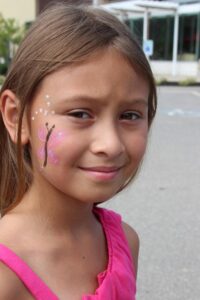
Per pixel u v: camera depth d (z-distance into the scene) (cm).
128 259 75
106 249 74
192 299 169
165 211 252
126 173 65
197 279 182
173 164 355
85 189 62
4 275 62
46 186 66
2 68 1368
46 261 65
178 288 176
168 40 1480
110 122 62
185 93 954
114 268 71
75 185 62
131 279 73
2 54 1393
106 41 62
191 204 264
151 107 70
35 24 66
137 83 64
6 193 72
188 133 494
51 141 62
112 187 63
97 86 61
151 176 318
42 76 62
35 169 66
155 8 1393
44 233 67
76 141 61
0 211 72
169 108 701
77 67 61
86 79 61
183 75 1432
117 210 251
